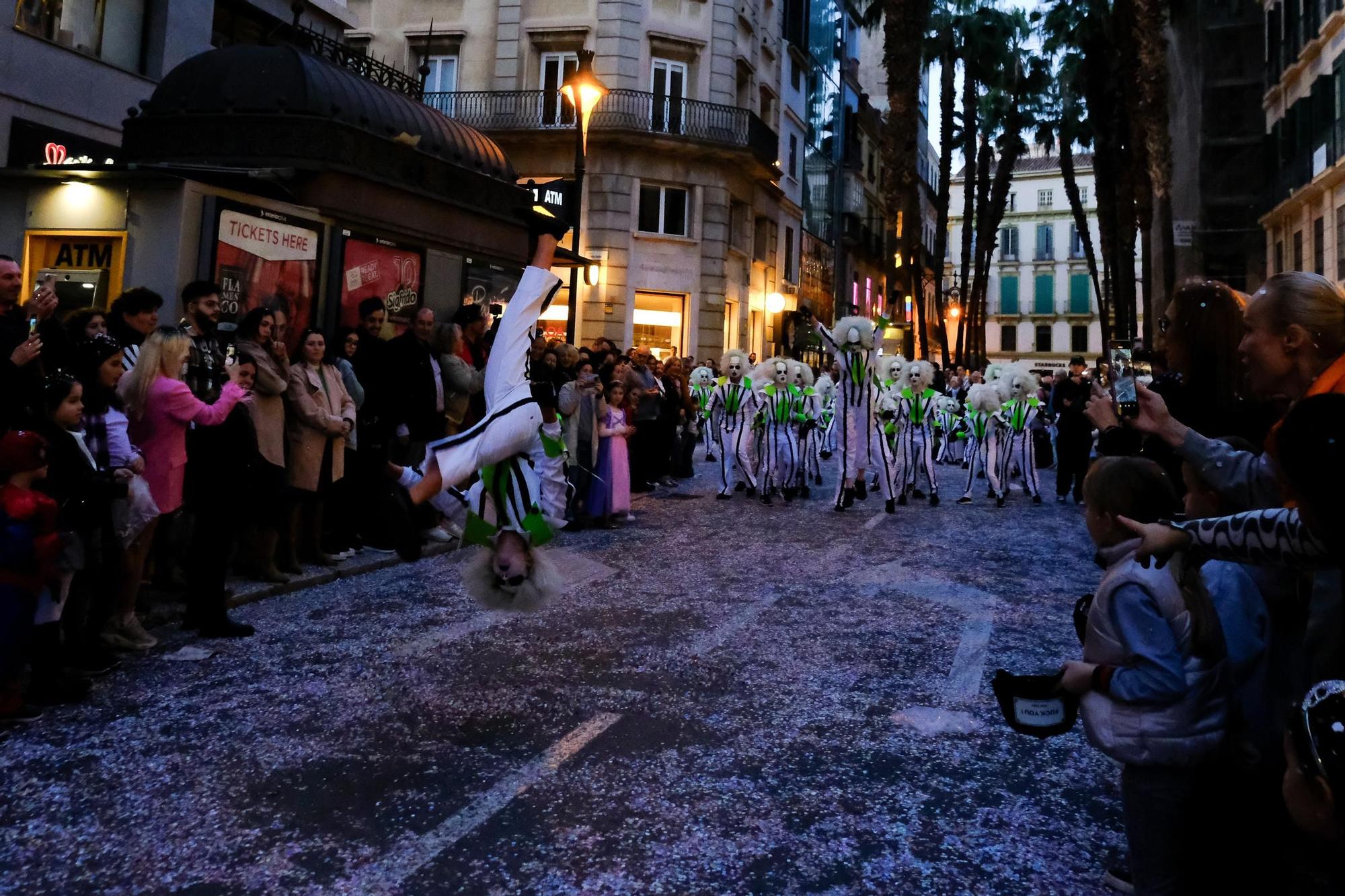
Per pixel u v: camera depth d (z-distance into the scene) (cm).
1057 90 3841
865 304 4397
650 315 2597
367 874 283
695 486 1478
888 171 2458
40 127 1340
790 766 373
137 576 512
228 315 782
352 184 919
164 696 443
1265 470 229
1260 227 1603
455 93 2602
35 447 393
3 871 282
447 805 332
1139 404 249
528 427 386
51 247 784
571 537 938
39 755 371
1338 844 133
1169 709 222
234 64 964
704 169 2614
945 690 473
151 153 946
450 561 798
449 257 1068
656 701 448
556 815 326
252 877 281
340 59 1157
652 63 2616
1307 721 136
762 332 3039
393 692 455
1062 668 240
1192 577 229
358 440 778
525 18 2608
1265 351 220
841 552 883
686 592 693
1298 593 242
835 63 3853
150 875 281
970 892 279
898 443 1195
